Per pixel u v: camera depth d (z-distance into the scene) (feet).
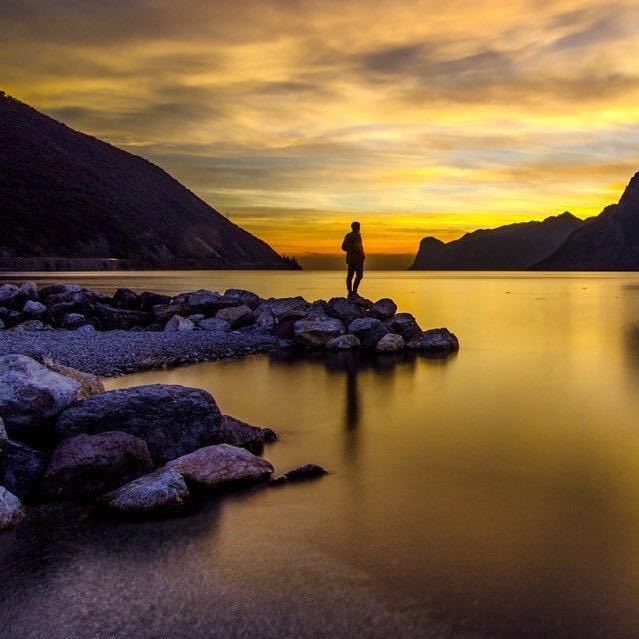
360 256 81.20
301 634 15.58
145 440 27.78
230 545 20.22
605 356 66.18
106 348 60.49
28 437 27.50
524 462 28.53
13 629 15.90
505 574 18.25
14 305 91.09
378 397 43.78
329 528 21.43
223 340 71.26
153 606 16.83
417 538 20.61
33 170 618.44
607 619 16.06
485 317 116.26
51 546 20.31
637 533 20.86
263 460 27.04
